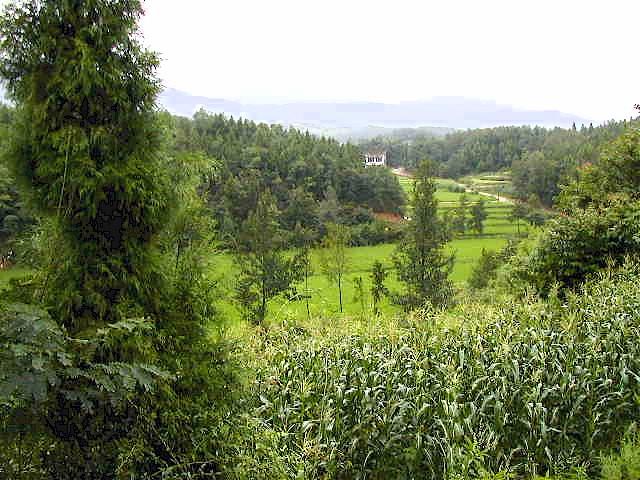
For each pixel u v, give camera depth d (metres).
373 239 53.94
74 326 2.75
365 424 4.57
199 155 3.23
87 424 2.66
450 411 4.25
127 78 2.95
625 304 6.66
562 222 10.03
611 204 10.48
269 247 23.59
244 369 3.45
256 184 45.81
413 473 4.36
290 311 9.36
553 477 4.02
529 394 4.69
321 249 34.53
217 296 3.43
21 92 2.79
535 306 6.93
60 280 2.79
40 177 2.82
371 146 139.00
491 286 15.71
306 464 3.62
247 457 2.88
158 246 3.19
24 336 2.04
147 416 2.67
